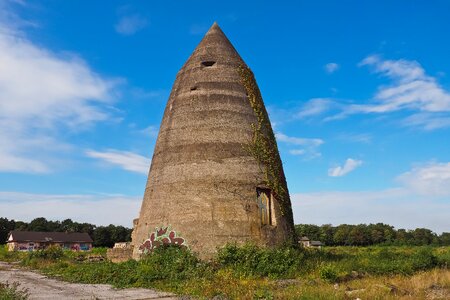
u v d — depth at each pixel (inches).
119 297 512.1
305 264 702.5
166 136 866.1
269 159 837.2
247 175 792.9
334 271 621.6
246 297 478.0
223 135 815.1
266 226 775.1
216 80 879.1
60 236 3636.8
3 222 4119.1
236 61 925.8
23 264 1187.9
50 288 609.0
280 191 826.2
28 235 3464.6
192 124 834.8
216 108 842.2
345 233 4042.8
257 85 949.8
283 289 518.6
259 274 644.7
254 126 853.8
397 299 470.9
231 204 757.9
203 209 750.5
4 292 429.1
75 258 1202.6
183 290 549.0
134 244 875.4
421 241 3732.8
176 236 743.7
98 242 4097.0
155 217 791.1
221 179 773.9
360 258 838.5
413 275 698.8
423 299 481.1
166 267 668.7
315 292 471.8
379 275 699.4
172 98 919.0
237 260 675.4
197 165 788.6
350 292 497.0
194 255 708.0
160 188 813.2
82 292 560.1
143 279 630.5
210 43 943.7
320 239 4050.2
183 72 933.8
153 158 892.0
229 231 737.0
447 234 3964.1
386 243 3769.7
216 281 569.9
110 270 706.8
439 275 669.3
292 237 814.5
